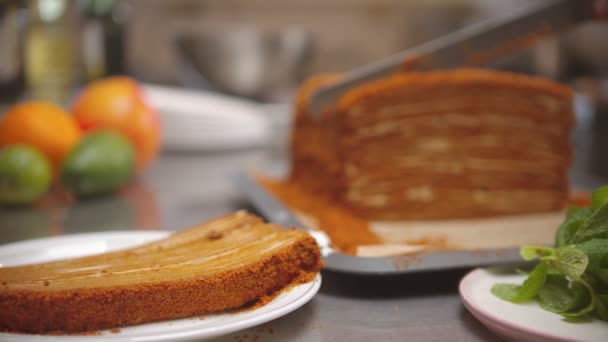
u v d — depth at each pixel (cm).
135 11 213
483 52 92
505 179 90
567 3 91
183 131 128
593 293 64
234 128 131
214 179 113
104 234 77
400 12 212
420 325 67
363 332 66
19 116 100
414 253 73
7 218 92
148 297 64
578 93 151
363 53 215
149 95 127
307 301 67
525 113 90
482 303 66
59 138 101
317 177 96
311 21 214
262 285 66
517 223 88
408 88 88
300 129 100
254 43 159
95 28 133
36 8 122
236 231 71
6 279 64
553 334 60
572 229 66
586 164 137
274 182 102
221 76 162
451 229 86
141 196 103
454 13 211
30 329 62
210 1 214
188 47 160
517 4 182
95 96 106
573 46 167
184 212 95
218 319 65
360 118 88
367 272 70
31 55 122
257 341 65
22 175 94
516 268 71
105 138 100
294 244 68
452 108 89
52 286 63
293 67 168
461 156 89
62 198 101
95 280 64
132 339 58
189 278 64
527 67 169
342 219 86
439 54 92
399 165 89
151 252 69
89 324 63
